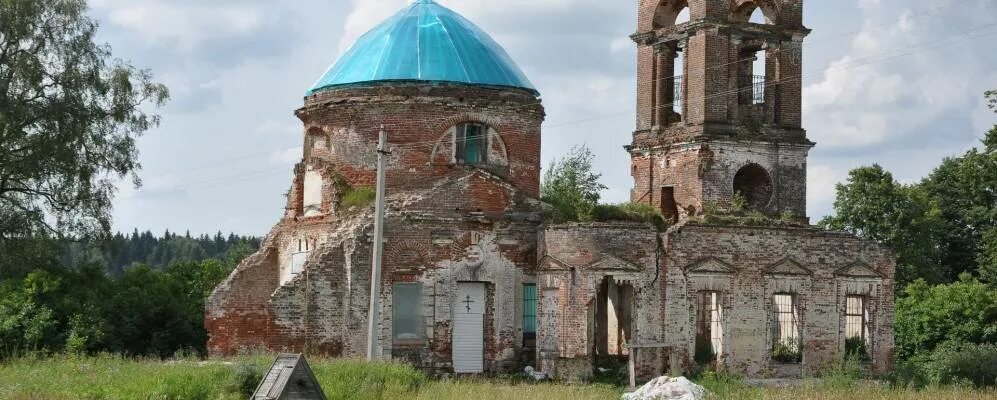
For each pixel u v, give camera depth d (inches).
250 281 2122.3
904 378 1988.2
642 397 1547.7
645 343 1882.4
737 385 1728.6
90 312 2043.6
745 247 1985.7
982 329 2389.3
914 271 3014.3
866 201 3056.1
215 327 2075.5
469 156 2087.8
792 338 2065.7
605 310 2128.4
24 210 2269.9
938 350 2293.3
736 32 2122.3
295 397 1254.9
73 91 2299.5
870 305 2065.7
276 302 1904.5
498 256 1972.2
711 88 2097.7
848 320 2094.0
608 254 1883.6
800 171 2154.3
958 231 3233.3
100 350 1983.3
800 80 2172.7
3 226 2241.6
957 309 2417.6
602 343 2119.8
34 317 1985.7
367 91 2066.9
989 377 1975.9
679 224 1948.8
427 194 1957.4
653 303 1910.7
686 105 2134.6
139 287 2213.3
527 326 1984.5
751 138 2107.5
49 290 2078.0
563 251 1892.2
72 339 1969.7
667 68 2209.6
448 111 2062.0
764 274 1993.1
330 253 1916.8
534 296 1990.7
